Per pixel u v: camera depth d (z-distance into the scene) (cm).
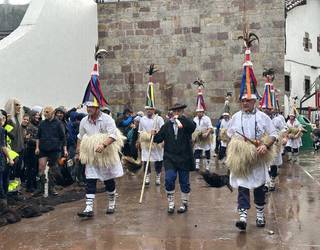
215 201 987
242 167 731
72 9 1802
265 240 679
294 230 732
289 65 3269
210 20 2005
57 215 873
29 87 1489
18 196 1014
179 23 2033
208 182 875
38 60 1542
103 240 696
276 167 1091
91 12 2002
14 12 2028
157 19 2052
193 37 2020
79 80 1856
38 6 1580
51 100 1623
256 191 751
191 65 2025
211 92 2009
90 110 838
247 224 776
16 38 1440
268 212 866
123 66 2081
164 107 2047
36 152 1041
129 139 1362
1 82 1365
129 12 2069
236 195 1055
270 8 1947
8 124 1016
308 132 2466
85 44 1928
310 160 1864
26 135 1093
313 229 738
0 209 850
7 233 751
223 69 1997
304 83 3453
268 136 742
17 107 1042
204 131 1485
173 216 847
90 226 783
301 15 3416
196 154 1488
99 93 846
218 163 1723
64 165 1052
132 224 791
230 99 1989
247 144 732
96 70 857
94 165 841
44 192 1051
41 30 1560
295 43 3347
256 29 1964
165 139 885
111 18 2080
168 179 862
